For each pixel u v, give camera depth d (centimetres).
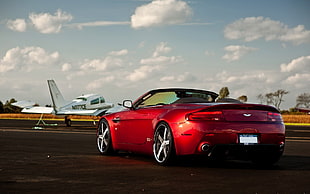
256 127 619
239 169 626
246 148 615
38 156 766
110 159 736
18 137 1329
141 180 516
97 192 440
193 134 608
